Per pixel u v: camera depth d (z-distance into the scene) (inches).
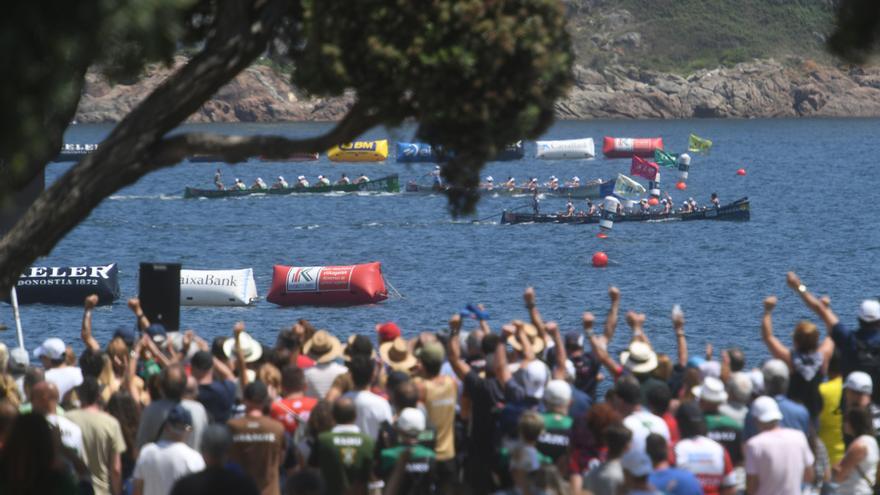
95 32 1246.3
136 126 1604.3
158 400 1911.9
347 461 1823.3
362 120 1603.1
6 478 1401.3
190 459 1792.6
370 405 1943.9
